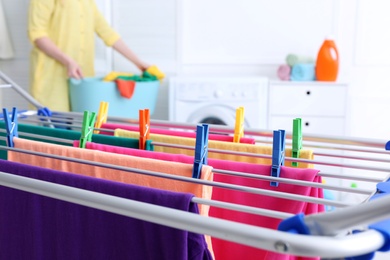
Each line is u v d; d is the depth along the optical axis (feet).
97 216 2.57
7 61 10.91
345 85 8.84
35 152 3.09
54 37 8.81
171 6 10.32
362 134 10.21
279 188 2.86
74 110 8.57
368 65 10.11
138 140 3.51
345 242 1.61
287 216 2.03
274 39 10.32
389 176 2.64
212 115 9.14
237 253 3.06
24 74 10.87
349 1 9.98
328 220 1.70
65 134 3.88
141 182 2.83
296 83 8.96
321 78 9.18
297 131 3.18
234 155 3.35
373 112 10.09
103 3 10.48
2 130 3.57
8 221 2.94
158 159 3.08
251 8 10.28
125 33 10.59
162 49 10.52
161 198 2.31
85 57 9.27
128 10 10.48
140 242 2.45
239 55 10.46
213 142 3.41
